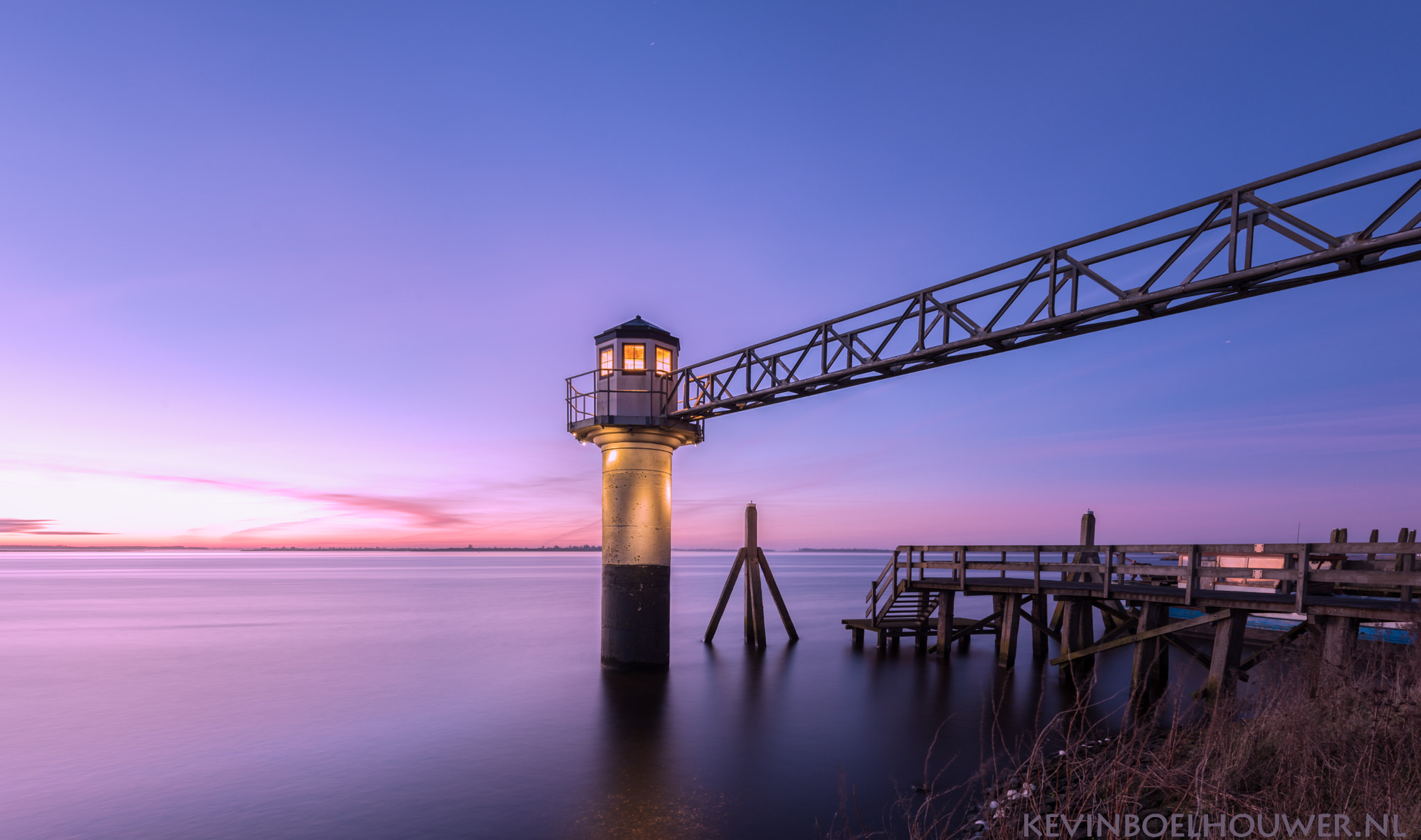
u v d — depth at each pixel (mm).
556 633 33875
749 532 27688
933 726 15453
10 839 10445
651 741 14695
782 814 10859
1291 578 12477
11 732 16281
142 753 14539
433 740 15070
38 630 36875
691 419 20156
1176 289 9484
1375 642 10945
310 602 56406
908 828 9688
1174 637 14789
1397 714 6793
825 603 52156
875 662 22828
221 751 14625
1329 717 7449
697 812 10992
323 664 25125
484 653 27359
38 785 12594
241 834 10477
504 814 11047
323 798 11836
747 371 16922
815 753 13742
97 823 10953
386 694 19766
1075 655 18297
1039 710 16188
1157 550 15664
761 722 15945
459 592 70875
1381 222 7836
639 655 20703
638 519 20594
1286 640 12766
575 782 12430
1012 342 11875
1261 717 7852
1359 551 11688
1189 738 8891
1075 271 10734
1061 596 18703
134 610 48844
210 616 44250
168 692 20594
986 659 23219
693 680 20188
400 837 10305
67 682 22219
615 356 20484
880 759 13352
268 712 17844
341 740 15219
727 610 46281
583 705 17656
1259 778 6711
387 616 43531
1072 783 7965
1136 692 14828
